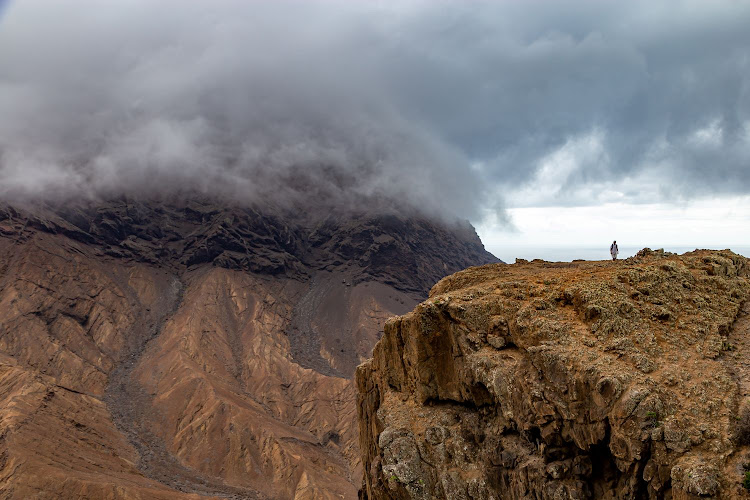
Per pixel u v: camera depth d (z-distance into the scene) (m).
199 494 171.12
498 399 31.42
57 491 139.62
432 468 33.09
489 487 30.73
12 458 146.62
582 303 31.88
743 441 24.41
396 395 37.66
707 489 23.33
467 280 42.19
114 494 141.62
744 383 26.58
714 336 29.48
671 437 25.23
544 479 28.62
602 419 27.25
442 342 35.47
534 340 31.42
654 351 28.83
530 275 38.50
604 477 27.81
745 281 34.59
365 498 40.66
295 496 177.50
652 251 41.25
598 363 28.45
